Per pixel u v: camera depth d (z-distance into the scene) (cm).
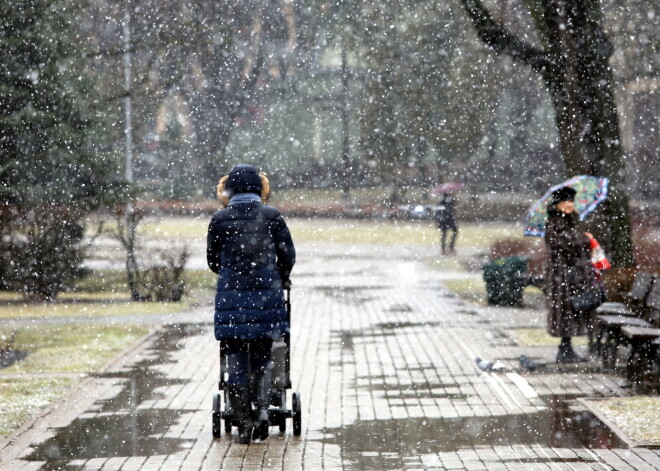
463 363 3347
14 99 5609
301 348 3744
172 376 3166
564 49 4803
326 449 2142
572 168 4797
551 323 3359
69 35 5825
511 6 9062
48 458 2092
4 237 5884
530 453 2077
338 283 6656
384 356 3522
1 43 5503
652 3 8862
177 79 7469
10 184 5672
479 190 14275
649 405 2558
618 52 9325
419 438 2239
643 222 8819
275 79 16138
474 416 2481
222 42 6875
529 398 2716
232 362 2178
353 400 2711
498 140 15362
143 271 6162
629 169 13538
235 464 2017
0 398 2808
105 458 2086
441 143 12988
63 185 5881
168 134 15238
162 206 14112
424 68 12725
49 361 3531
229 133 14350
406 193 14600
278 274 2186
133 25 9550
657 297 3231
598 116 4762
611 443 2166
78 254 6144
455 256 8800
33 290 5906
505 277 5316
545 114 15025
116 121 7100
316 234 11362
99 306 5588
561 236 3353
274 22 13962
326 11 13488
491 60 12369
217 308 2150
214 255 2231
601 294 3369
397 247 9875
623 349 3616
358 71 15775
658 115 13588
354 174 16525
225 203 2323
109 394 2855
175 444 2211
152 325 4634
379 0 12712
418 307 5262
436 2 12212
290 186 16575
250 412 2170
